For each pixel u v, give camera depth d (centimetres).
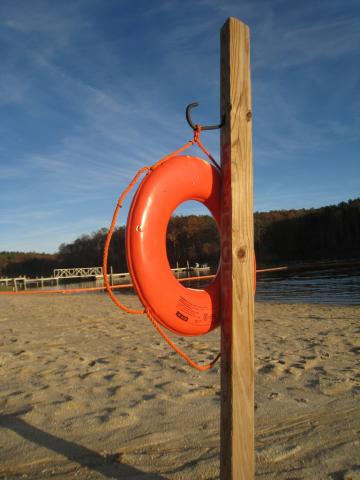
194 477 226
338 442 265
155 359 490
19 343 607
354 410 318
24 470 238
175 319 204
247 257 192
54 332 712
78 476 230
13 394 364
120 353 527
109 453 256
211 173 213
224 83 195
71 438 277
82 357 505
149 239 201
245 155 193
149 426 293
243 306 191
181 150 211
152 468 237
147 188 203
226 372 191
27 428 294
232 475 184
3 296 2156
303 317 893
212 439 271
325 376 403
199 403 335
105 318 906
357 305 1152
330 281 2200
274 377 404
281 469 233
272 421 302
